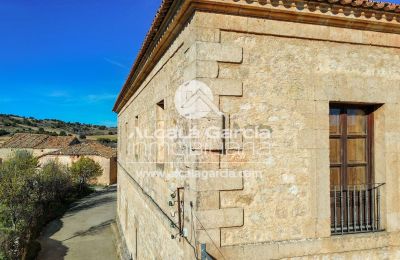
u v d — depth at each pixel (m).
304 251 4.79
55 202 25.61
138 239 10.30
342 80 5.11
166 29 5.54
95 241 17.55
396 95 5.41
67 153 36.75
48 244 17.14
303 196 4.88
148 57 7.44
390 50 5.40
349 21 5.00
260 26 4.69
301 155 4.89
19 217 17.92
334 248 4.94
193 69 4.50
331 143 5.36
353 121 5.50
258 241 4.65
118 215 18.30
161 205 6.89
